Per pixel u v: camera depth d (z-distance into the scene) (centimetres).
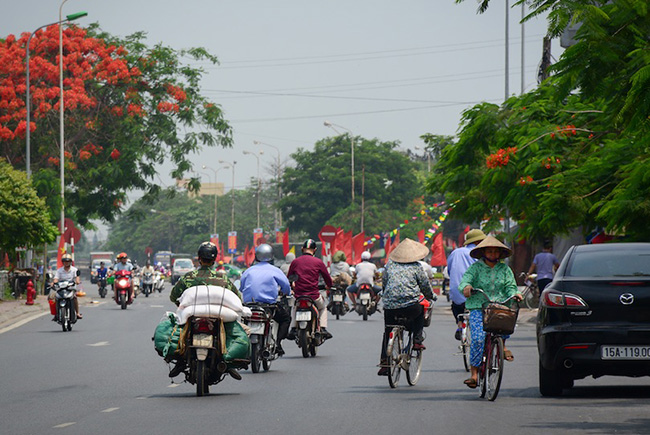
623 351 2670
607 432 2144
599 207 4328
